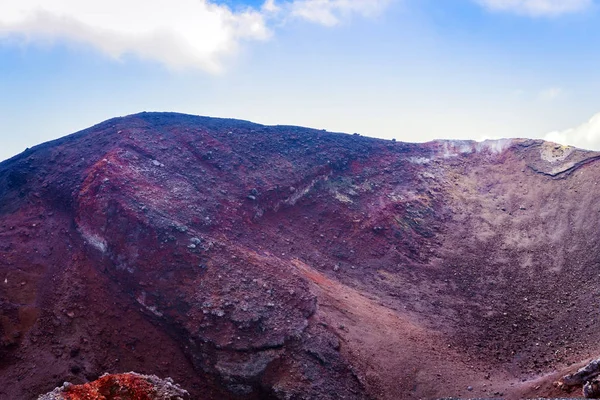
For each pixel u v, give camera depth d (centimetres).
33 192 3394
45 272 2884
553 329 3175
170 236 2972
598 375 2383
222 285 2773
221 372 2431
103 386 1720
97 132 4028
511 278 3850
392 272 3744
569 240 4209
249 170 4059
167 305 2689
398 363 2719
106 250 2938
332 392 2414
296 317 2739
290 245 3628
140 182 3381
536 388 2528
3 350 2445
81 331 2589
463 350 2969
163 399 1759
